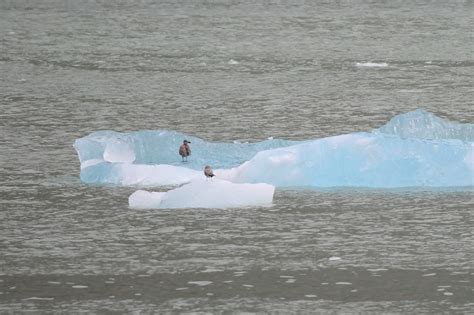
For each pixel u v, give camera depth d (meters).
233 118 178.62
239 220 120.31
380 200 126.25
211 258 108.69
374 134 134.12
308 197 127.56
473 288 100.44
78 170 143.25
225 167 136.25
